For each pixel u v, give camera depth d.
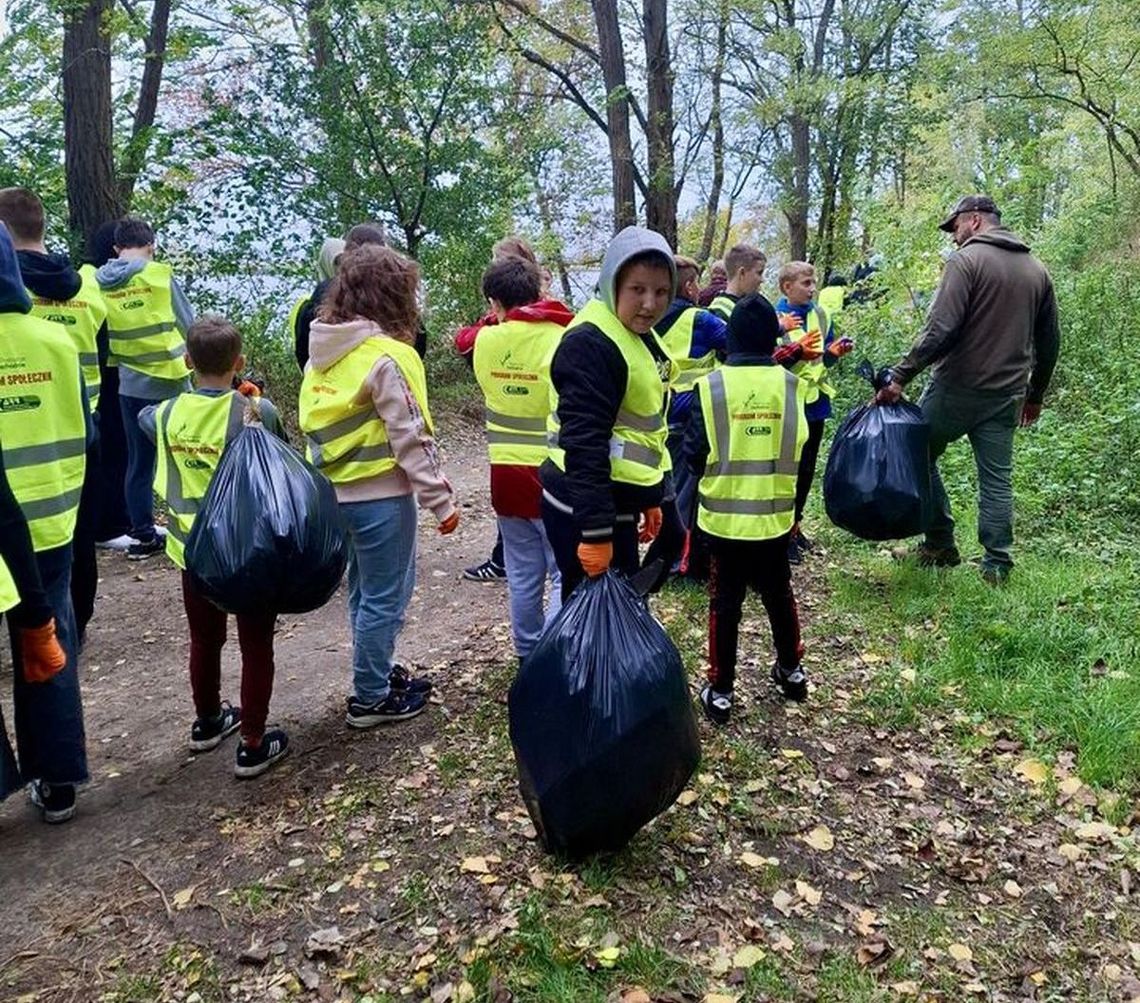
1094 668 4.18
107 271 6.11
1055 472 6.52
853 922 2.77
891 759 3.62
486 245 12.91
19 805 3.51
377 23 11.33
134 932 2.75
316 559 3.19
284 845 3.13
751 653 4.54
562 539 3.28
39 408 3.18
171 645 5.14
